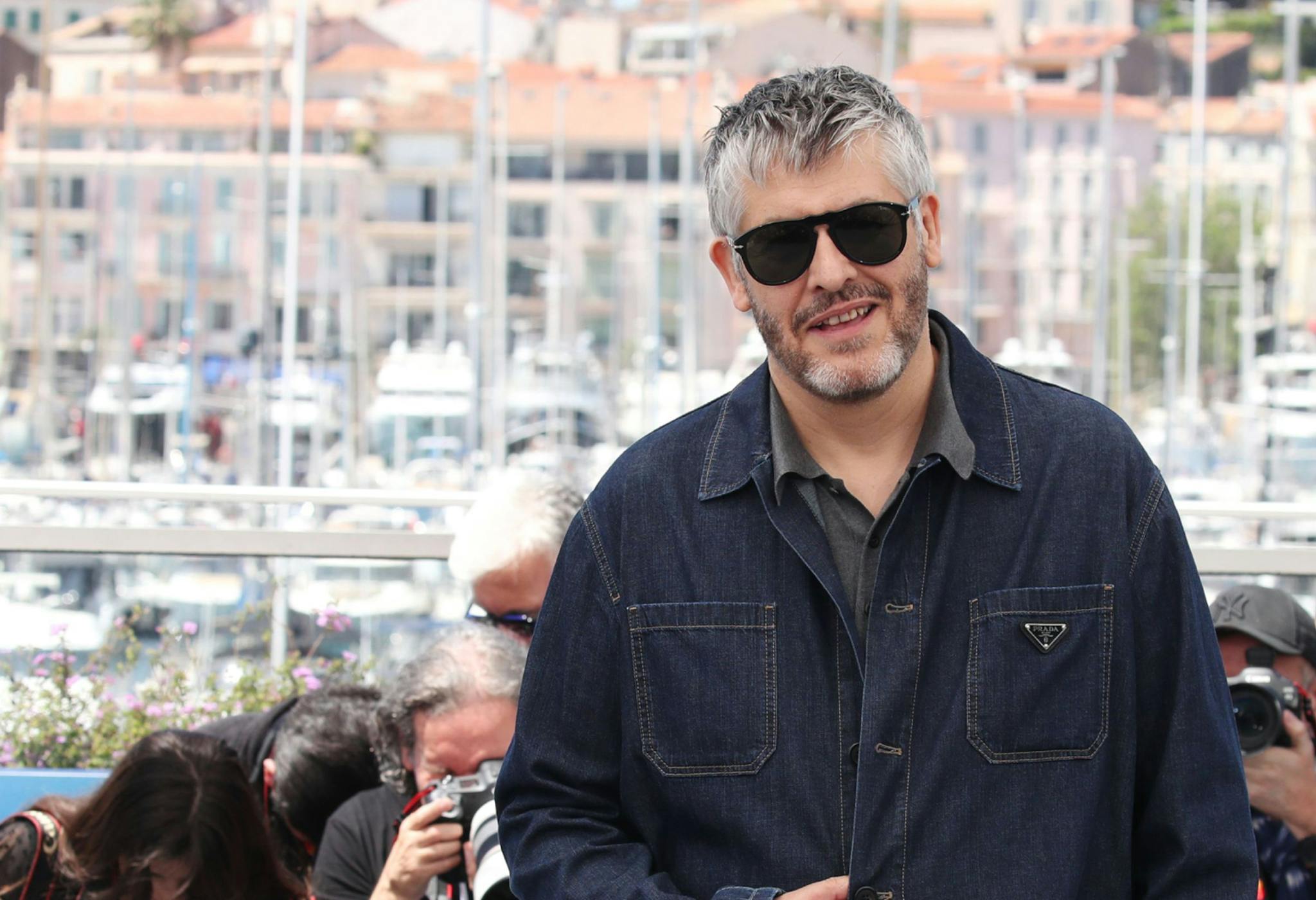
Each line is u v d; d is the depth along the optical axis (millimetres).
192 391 40781
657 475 1907
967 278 50719
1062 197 73625
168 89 83938
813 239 1791
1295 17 41469
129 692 3869
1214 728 1793
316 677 3930
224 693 3881
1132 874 1843
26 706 3707
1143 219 67812
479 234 38094
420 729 2615
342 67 83938
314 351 53344
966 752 1762
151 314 68188
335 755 2947
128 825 2438
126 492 3221
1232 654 2705
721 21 93500
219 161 69750
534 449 47219
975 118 76938
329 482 40812
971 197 51156
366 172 74188
